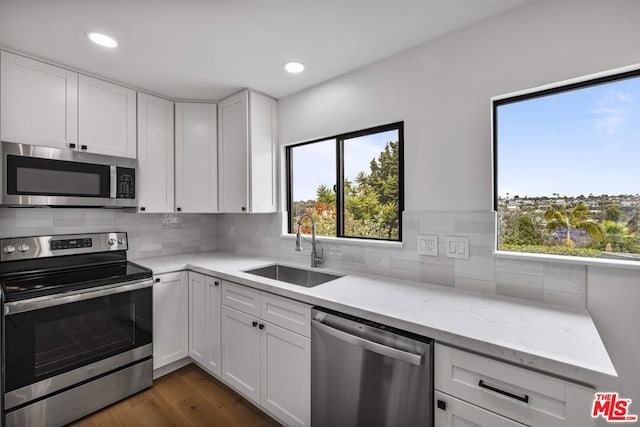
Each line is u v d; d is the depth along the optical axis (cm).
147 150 237
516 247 153
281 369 168
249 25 154
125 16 145
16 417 156
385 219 203
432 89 169
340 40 168
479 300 143
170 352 224
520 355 94
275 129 254
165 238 281
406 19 150
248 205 234
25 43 170
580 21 128
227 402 197
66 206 193
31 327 161
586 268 129
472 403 105
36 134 185
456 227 163
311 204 247
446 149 165
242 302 192
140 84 226
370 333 129
